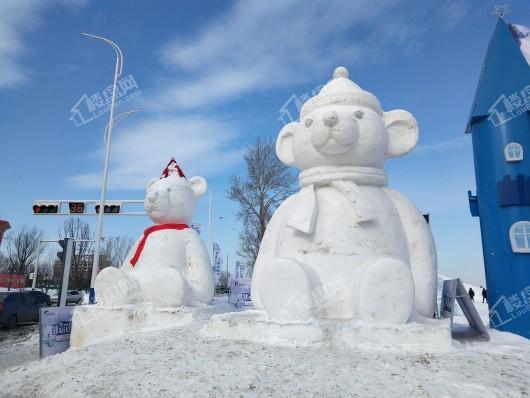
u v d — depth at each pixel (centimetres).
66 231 3653
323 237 530
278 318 486
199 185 825
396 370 373
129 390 364
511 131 615
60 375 439
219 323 510
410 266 538
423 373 368
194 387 354
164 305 664
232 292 1365
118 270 679
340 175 564
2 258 3984
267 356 413
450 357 411
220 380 363
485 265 627
